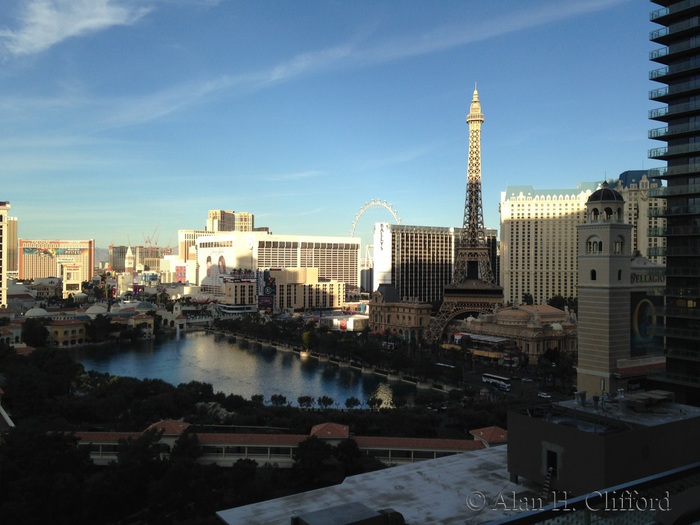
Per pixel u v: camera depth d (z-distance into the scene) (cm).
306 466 14212
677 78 15725
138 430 17188
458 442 15375
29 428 13788
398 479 8312
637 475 7188
